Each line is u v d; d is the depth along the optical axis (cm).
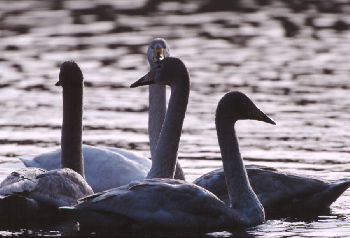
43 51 3036
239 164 1131
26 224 1091
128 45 3145
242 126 1975
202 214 1066
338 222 1151
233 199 1120
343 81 2561
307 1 4209
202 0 4206
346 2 4203
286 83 2517
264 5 4103
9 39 3241
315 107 2170
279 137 1839
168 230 1047
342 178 1334
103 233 1032
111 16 3741
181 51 3061
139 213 1041
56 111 2144
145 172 1450
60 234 1034
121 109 2184
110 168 1432
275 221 1152
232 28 3547
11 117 2061
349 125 1950
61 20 3619
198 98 2289
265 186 1262
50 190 1123
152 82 1226
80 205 1049
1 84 2503
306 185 1270
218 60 2916
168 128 1213
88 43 3186
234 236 1032
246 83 2514
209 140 1809
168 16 3794
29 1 4081
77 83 1228
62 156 1236
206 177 1268
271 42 3291
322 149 1712
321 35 3444
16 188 1080
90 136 1850
